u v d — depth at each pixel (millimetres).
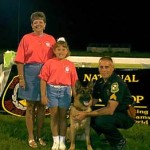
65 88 4164
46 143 4566
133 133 5105
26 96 4297
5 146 4367
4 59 5488
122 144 4227
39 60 4211
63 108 4195
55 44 4164
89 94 4215
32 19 4258
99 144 4609
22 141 4590
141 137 4973
